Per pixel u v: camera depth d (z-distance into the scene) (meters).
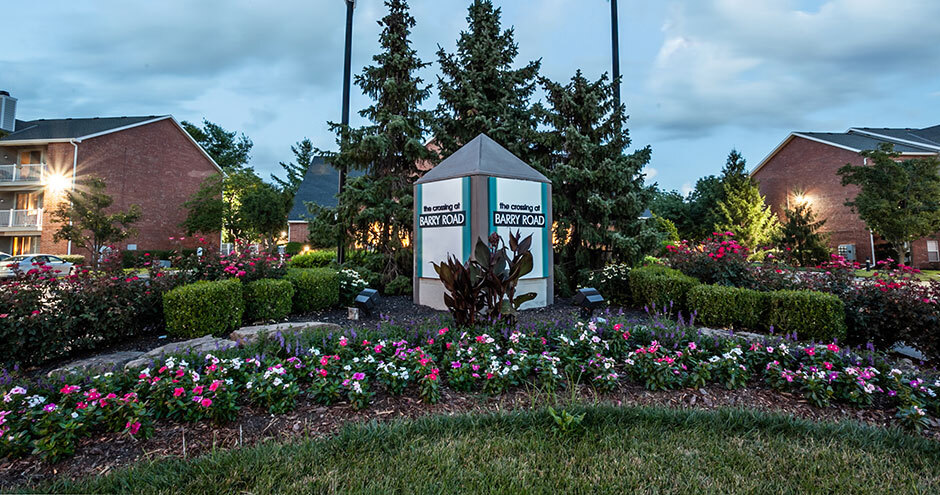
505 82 10.85
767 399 3.68
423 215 8.38
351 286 8.52
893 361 4.61
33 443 2.59
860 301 6.00
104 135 25.28
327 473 2.46
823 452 2.73
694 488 2.37
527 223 8.13
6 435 2.62
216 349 4.30
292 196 30.45
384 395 3.63
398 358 3.90
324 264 16.83
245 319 6.80
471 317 4.88
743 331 6.05
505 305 4.71
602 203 9.56
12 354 4.62
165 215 28.50
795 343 4.36
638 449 2.77
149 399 3.16
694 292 6.87
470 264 4.83
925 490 2.36
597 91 10.66
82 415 2.81
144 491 2.28
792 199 29.31
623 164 10.09
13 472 2.53
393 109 10.44
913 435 3.07
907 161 21.66
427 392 3.49
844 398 3.62
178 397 3.11
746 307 6.21
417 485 2.35
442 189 8.03
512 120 10.55
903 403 3.40
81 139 24.12
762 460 2.66
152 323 6.28
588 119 10.54
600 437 2.92
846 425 3.07
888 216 20.94
